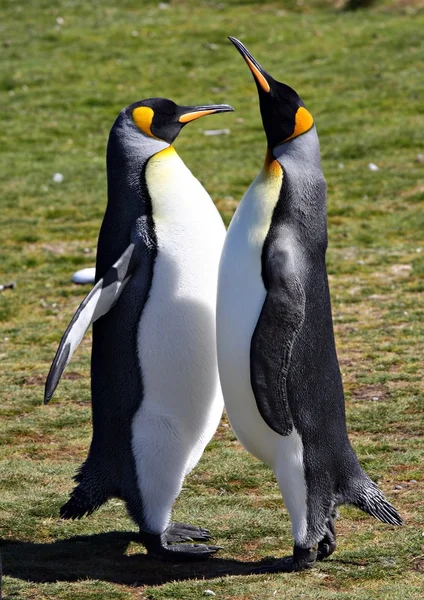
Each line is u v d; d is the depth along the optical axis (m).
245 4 54.88
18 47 47.88
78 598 7.99
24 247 24.30
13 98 41.16
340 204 26.89
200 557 8.94
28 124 37.94
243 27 49.97
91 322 8.33
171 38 48.66
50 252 23.84
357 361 15.45
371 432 12.48
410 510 9.91
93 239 24.94
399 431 12.46
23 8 55.03
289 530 9.57
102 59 45.75
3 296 20.42
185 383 8.82
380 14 50.84
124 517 10.20
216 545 9.27
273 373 7.92
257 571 8.59
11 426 13.08
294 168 8.41
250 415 8.42
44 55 46.66
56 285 21.25
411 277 20.55
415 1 51.34
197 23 51.22
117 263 8.51
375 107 37.16
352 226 25.03
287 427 8.04
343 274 21.11
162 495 8.88
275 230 8.19
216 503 10.33
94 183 30.61
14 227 25.94
